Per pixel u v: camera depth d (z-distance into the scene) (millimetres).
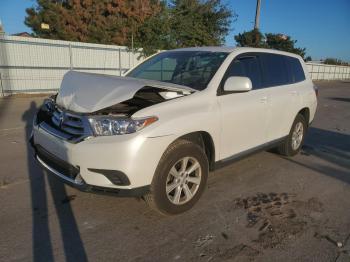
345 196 4383
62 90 3832
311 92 6062
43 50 16047
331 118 11062
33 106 11836
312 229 3480
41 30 26625
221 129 3932
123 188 3166
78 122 3287
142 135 3109
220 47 4812
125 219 3559
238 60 4453
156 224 3482
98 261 2867
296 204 4070
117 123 3117
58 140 3373
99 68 18438
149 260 2900
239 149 4387
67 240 3148
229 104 4039
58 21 25828
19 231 3266
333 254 3057
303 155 6191
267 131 4926
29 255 2908
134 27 22453
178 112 3439
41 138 3652
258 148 4793
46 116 3844
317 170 5375
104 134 3141
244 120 4297
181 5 24141
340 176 5152
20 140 6645
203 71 4215
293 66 5801
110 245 3096
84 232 3289
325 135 8227
